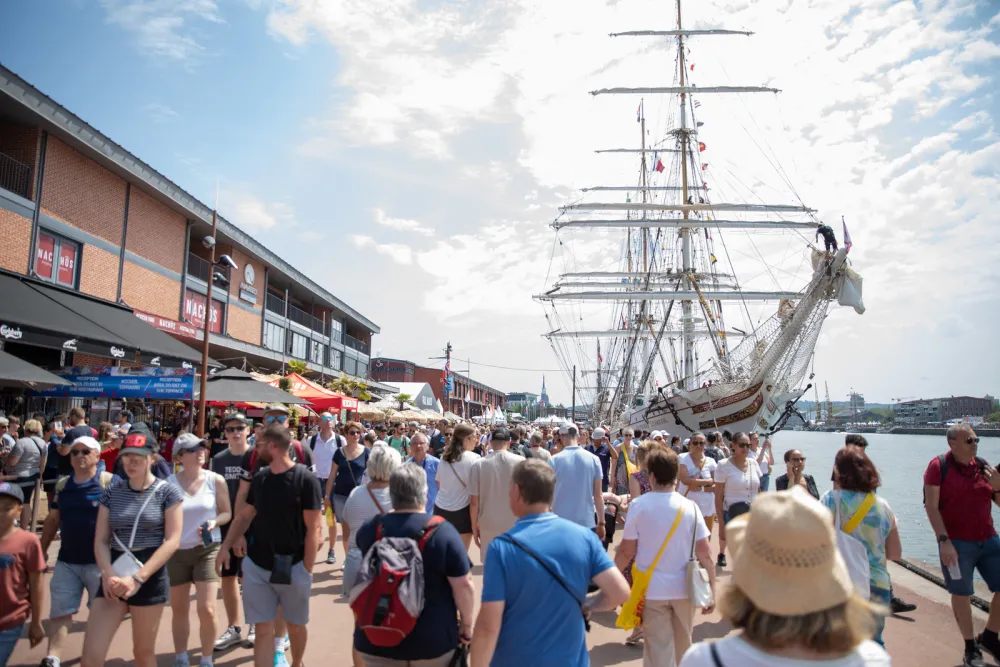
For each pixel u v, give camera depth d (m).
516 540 3.23
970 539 5.83
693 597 4.45
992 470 5.99
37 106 18.47
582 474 6.69
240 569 6.22
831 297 26.80
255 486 5.03
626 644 6.42
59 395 13.71
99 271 22.03
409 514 3.73
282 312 40.78
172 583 5.41
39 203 19.16
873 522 4.72
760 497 1.91
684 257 43.75
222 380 14.99
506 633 3.12
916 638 6.59
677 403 33.62
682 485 8.90
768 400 30.05
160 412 22.89
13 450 9.70
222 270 32.00
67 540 5.34
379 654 3.46
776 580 1.76
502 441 6.99
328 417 10.77
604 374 60.31
